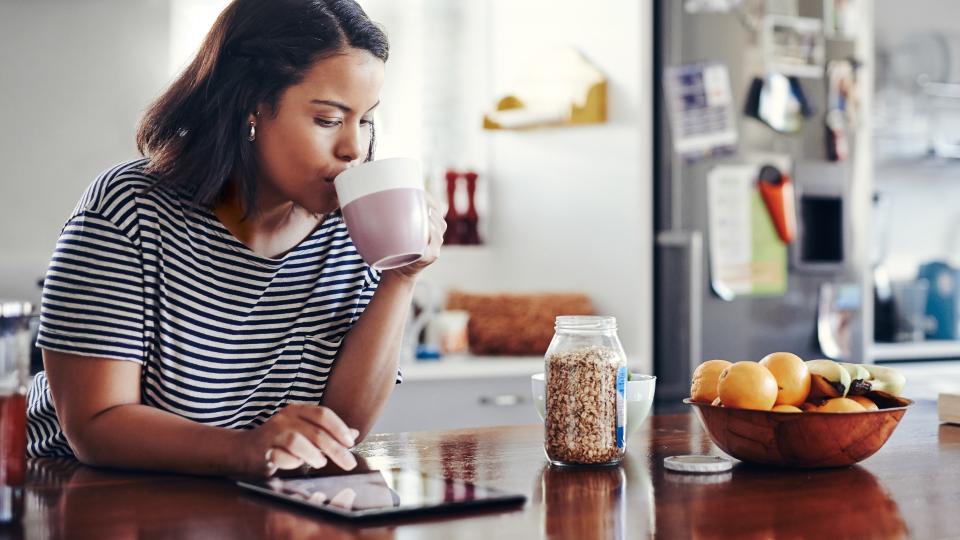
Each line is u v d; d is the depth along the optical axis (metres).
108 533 0.91
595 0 3.13
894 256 4.11
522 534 0.91
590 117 3.10
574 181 3.22
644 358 3.03
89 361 1.28
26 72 3.02
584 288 3.21
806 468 1.21
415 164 1.28
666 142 3.04
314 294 1.48
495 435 1.48
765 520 0.97
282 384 1.47
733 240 3.12
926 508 1.03
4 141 3.00
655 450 1.34
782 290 3.20
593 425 1.21
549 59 3.23
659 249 3.06
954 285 3.87
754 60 3.14
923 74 4.03
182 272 1.36
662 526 0.94
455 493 1.05
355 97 1.29
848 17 3.31
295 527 0.93
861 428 1.18
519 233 3.42
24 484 1.12
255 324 1.43
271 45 1.27
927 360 3.63
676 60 3.03
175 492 1.08
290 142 1.30
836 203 3.33
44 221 3.04
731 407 1.20
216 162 1.33
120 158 3.10
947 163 4.14
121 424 1.23
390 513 0.97
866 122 3.35
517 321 3.08
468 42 3.55
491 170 3.52
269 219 1.42
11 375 1.06
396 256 1.27
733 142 3.11
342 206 1.27
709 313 3.08
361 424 1.49
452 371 2.81
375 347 1.47
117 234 1.32
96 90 3.07
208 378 1.40
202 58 1.34
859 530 0.94
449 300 3.26
